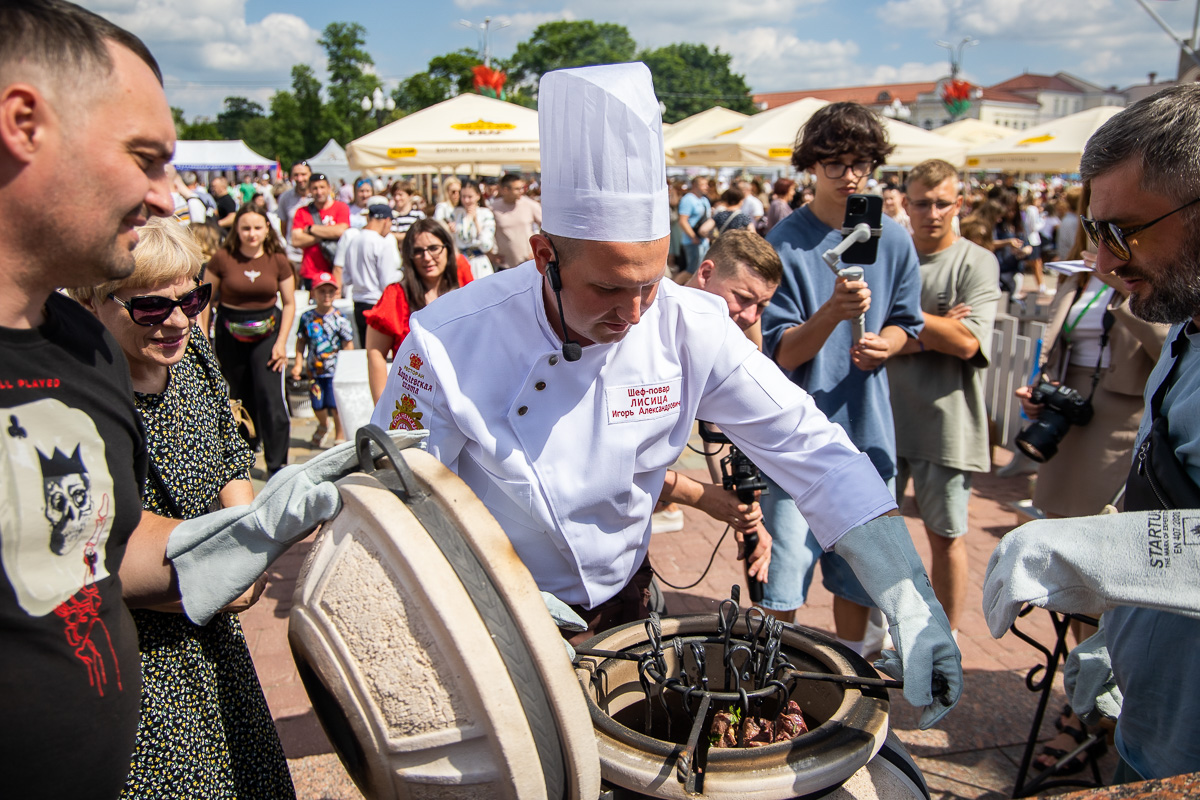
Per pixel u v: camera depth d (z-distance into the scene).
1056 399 3.06
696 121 15.96
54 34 0.94
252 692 1.75
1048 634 3.60
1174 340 1.58
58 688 1.05
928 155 12.34
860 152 2.59
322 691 1.16
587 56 102.44
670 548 4.55
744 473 2.24
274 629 3.69
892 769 1.42
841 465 1.61
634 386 1.60
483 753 1.04
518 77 102.25
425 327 1.58
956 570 3.26
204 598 1.32
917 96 100.31
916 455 3.25
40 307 1.07
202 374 1.80
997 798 2.60
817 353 2.71
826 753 1.27
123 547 1.21
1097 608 1.29
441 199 14.48
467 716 1.03
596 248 1.36
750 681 1.62
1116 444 3.04
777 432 1.67
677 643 1.52
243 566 1.29
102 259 1.04
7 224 0.97
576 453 1.58
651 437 1.64
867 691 1.43
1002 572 1.31
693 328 1.63
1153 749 1.56
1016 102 103.56
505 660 1.03
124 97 1.00
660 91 113.50
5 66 0.92
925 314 3.07
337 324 6.17
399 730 1.06
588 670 1.52
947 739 2.89
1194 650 1.45
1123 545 1.24
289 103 80.44
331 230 8.22
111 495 1.16
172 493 1.59
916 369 3.21
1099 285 3.07
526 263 1.66
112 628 1.15
